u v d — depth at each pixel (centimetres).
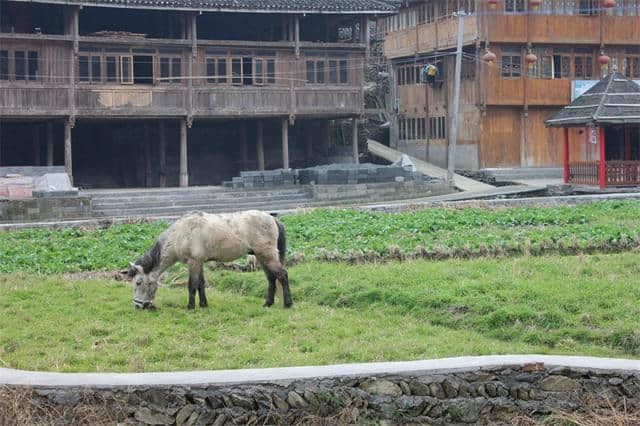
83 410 1232
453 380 1278
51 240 2642
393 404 1263
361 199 4462
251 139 5181
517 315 1695
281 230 1891
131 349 1592
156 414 1237
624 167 4356
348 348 1563
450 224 2747
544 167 5253
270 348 1595
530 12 5091
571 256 2242
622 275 1977
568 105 4869
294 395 1249
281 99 4766
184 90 4578
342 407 1254
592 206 3148
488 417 1280
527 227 2702
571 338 1619
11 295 1952
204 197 4259
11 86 4250
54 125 4806
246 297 2003
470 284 1889
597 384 1290
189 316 1800
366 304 1880
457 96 4722
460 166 5306
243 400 1241
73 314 1816
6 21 4469
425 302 1822
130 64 4484
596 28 5197
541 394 1289
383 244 2384
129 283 2114
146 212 4044
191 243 1844
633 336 1584
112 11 4694
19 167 4262
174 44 4538
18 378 1264
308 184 4500
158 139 4938
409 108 5756
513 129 5222
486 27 5034
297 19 4762
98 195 4147
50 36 4297
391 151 5594
